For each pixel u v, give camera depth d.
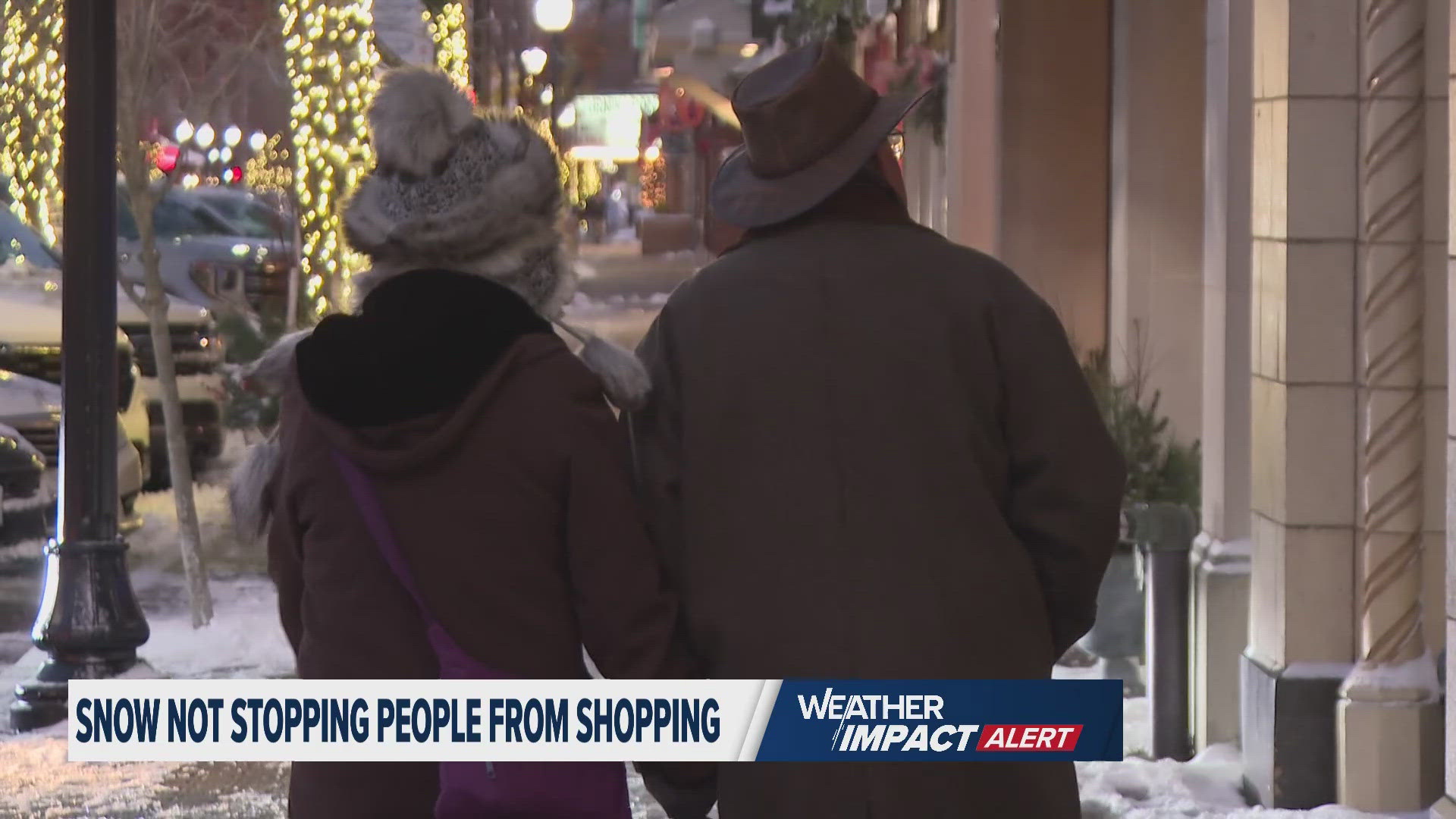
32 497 44.75
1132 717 31.42
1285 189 25.06
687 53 113.00
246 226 71.44
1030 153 45.59
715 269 14.17
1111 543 13.57
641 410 14.01
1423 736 24.88
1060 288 45.59
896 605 13.12
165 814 26.42
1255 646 26.69
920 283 13.66
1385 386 24.77
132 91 40.16
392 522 12.78
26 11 43.91
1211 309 30.45
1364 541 25.00
